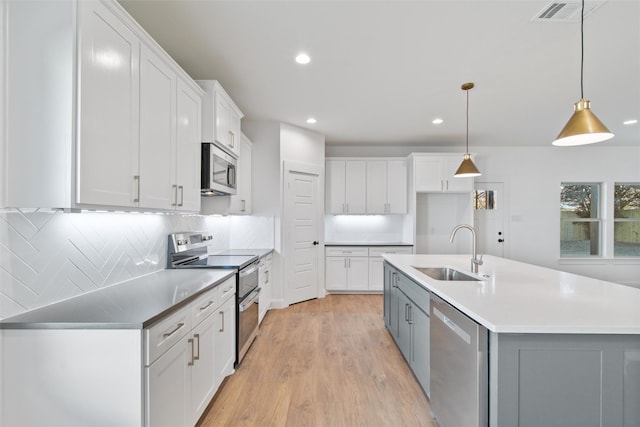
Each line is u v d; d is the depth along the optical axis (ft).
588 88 10.07
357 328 11.64
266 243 13.91
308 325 11.93
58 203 4.01
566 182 18.25
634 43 7.47
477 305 4.98
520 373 4.19
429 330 6.66
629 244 18.42
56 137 4.02
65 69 4.01
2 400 4.10
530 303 5.10
